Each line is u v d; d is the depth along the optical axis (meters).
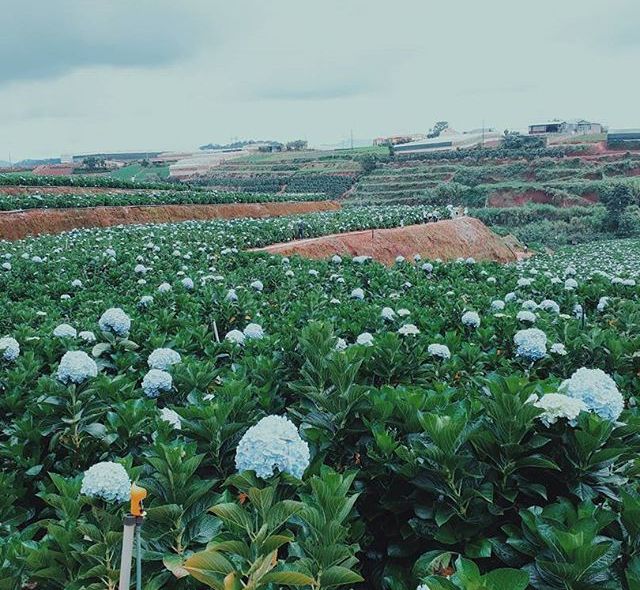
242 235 28.28
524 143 107.38
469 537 3.32
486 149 109.06
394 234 37.53
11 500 4.50
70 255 17.98
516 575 2.38
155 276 14.30
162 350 5.77
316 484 2.96
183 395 5.29
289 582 2.56
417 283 13.26
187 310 9.88
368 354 5.68
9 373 5.80
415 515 3.66
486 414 3.73
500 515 3.46
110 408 5.15
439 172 100.81
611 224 70.75
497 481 3.50
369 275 14.47
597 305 10.12
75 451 4.82
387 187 100.31
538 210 77.50
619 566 2.82
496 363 6.75
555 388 3.96
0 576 3.04
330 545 2.77
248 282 13.96
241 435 4.04
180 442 3.70
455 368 6.08
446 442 3.33
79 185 49.47
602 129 138.12
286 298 11.24
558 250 57.38
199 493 3.27
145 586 2.96
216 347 6.98
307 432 4.11
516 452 3.42
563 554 2.72
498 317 8.18
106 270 15.95
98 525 3.18
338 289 12.58
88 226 36.84
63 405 4.84
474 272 15.36
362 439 4.09
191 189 58.25
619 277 12.34
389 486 3.77
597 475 3.39
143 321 8.21
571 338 7.19
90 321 8.28
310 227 34.16
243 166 136.50
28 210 34.66
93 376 4.88
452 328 8.78
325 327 5.83
